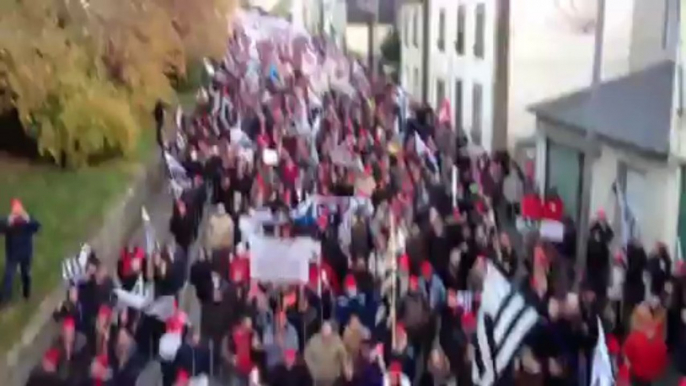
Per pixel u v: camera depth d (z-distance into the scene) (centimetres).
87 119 1666
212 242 1398
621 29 1445
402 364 1062
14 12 1686
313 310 1148
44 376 1034
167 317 1118
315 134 1856
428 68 1992
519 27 1617
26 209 1473
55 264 1330
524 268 1348
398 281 1269
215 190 1633
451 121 1878
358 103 1961
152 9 1936
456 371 1063
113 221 1477
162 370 1063
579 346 1058
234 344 1070
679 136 1308
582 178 1490
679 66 1327
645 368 1088
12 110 1650
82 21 1789
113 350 1067
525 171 1628
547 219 1501
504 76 1645
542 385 1032
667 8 1356
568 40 1541
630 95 1411
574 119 1513
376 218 1410
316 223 1409
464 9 1827
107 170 1669
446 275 1313
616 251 1360
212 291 1174
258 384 997
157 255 1291
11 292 1220
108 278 1201
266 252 1213
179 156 1727
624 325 1192
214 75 2016
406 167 1658
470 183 1634
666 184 1319
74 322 1106
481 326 1065
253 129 1914
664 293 1221
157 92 1925
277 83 2000
